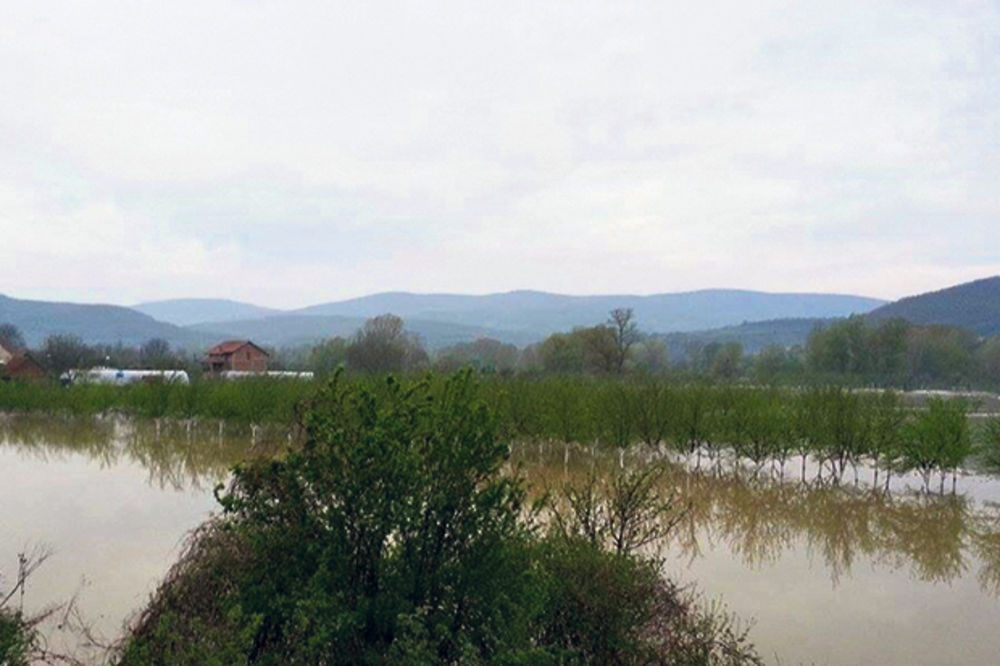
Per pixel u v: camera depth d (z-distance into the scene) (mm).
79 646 12234
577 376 48438
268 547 8086
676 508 26031
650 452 38188
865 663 13445
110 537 21859
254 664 7887
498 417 8336
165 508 26344
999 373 77438
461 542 8016
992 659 13688
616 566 9711
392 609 7730
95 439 48656
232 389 48500
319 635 7250
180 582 9336
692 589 15953
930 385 75250
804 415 34219
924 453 30562
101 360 100688
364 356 79062
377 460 7770
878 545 22406
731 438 34844
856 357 74625
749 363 92188
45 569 18375
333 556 7762
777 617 15680
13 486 31109
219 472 34781
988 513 27172
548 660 7926
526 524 8938
